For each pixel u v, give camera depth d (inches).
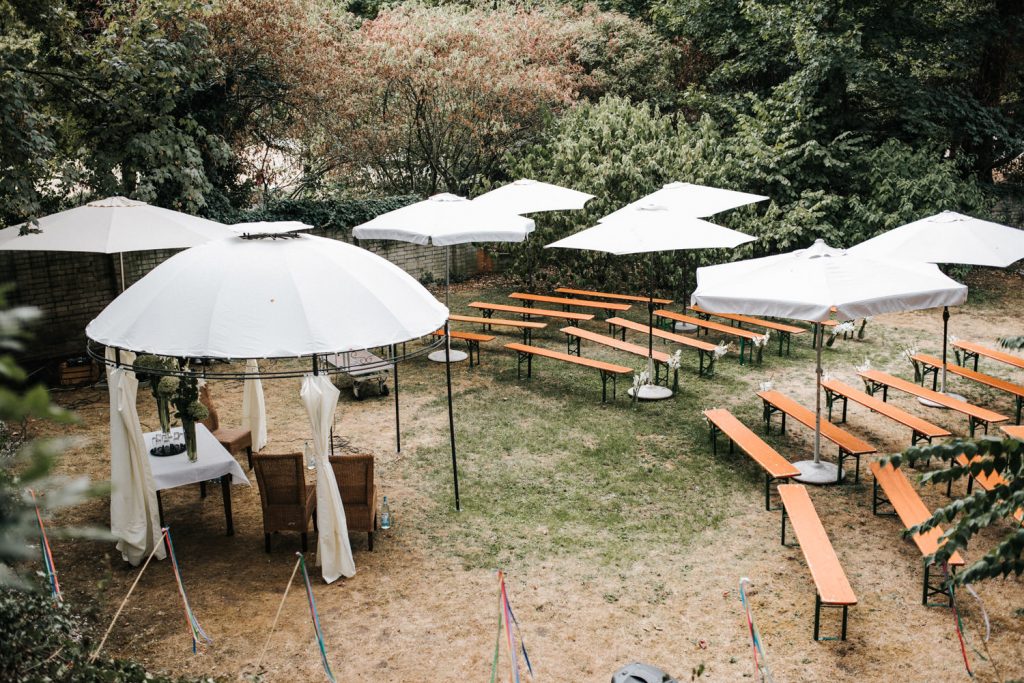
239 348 269.3
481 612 265.1
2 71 383.2
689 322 565.9
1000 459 168.4
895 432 415.5
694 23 930.7
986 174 893.2
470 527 323.0
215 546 313.9
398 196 789.9
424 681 231.9
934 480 173.3
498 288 798.5
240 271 289.6
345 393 495.5
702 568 288.5
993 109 858.8
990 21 831.1
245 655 243.9
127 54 498.6
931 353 551.8
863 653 238.1
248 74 711.1
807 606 263.0
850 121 834.8
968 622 251.6
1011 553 156.5
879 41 805.9
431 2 957.8
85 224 438.0
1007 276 797.9
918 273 331.0
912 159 745.6
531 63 871.7
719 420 385.7
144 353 280.1
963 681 224.2
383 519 321.1
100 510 343.3
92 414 466.3
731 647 243.0
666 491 352.2
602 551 302.2
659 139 719.1
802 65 860.0
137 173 569.6
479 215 487.8
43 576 178.1
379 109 794.2
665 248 437.4
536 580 283.4
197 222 476.1
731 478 364.2
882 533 309.6
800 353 562.6
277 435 430.9
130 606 271.0
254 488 367.2
